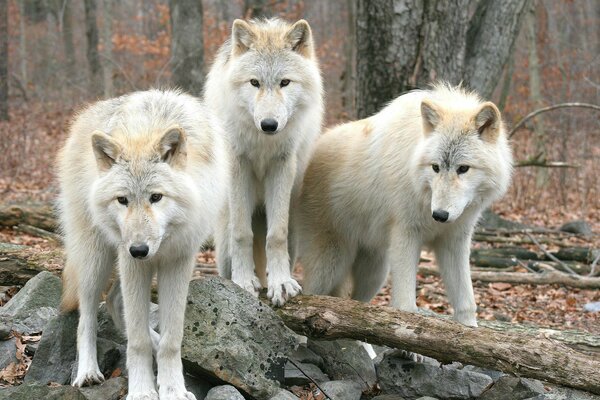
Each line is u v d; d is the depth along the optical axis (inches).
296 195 348.5
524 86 1234.0
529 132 1114.7
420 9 541.3
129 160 234.8
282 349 289.0
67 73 1510.8
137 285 251.9
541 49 1320.1
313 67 333.4
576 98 1118.4
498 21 597.9
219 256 350.3
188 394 253.9
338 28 1808.6
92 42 1418.6
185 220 242.4
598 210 817.5
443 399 293.0
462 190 289.4
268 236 323.9
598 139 1011.3
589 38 1621.6
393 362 304.3
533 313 472.4
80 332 281.1
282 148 324.8
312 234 356.5
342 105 1300.4
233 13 1608.0
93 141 237.6
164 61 1304.1
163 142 238.2
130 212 230.1
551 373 261.9
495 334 274.2
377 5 543.8
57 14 1724.9
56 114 1232.2
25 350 310.7
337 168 347.9
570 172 882.1
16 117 1181.1
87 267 278.2
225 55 344.2
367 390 309.4
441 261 325.1
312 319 299.1
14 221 542.0
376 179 325.7
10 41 1642.5
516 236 654.5
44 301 338.3
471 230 315.0
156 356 280.2
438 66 546.9
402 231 316.2
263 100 311.4
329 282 354.9
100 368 286.8
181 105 274.2
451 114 298.2
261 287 324.5
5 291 382.6
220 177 270.7
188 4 1004.6
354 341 325.4
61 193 294.8
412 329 282.4
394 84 547.8
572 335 346.9
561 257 583.2
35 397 251.9
